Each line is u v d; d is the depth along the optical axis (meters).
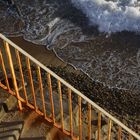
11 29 11.98
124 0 13.10
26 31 11.89
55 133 5.99
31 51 11.14
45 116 6.03
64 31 11.98
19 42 11.48
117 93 9.77
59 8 12.86
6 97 6.15
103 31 12.05
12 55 10.20
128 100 9.56
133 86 10.05
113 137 7.44
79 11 12.78
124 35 11.90
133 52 11.22
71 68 10.52
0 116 6.02
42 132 5.96
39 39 11.58
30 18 12.45
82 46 11.40
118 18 12.45
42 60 10.80
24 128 5.98
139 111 9.24
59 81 5.12
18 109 6.11
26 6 12.88
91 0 12.92
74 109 6.91
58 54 11.02
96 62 10.82
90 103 4.98
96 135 6.76
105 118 7.54
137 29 12.08
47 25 12.18
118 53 11.19
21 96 6.60
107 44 11.52
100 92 9.73
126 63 10.84
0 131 5.87
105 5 12.84
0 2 13.00
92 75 10.32
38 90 6.94
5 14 12.58
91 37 11.80
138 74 10.45
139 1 13.14
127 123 8.90
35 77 9.20
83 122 7.21
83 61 10.82
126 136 7.82
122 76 10.38
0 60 5.71
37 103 6.61
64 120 6.57
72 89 4.96
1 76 6.90
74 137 6.01
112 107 9.33
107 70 10.55
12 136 5.82
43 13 12.66
